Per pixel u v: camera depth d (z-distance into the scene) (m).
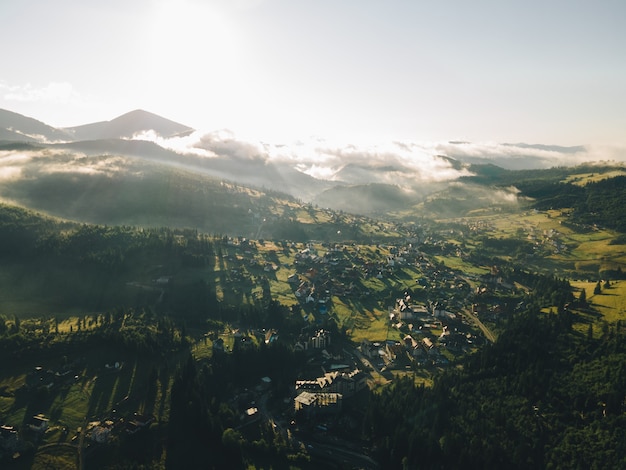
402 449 168.00
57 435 169.50
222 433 173.50
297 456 168.00
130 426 173.62
